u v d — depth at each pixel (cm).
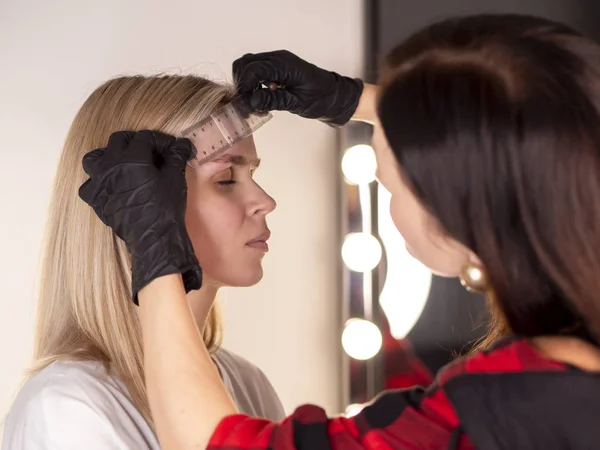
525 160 65
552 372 65
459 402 66
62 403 98
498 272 68
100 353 106
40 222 168
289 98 103
